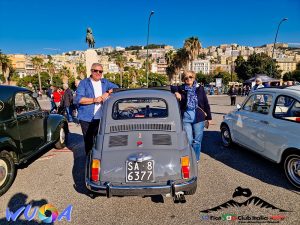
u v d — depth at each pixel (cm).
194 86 479
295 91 448
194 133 491
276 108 471
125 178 330
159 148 344
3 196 415
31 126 529
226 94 3803
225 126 654
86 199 399
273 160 465
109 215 352
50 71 7688
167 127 376
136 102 403
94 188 330
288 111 450
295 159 413
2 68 4281
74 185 452
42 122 588
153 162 332
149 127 375
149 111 407
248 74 5909
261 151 502
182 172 334
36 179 482
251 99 559
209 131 869
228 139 648
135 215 350
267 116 487
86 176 351
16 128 470
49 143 607
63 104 1141
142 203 381
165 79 9162
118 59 6800
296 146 402
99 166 336
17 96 497
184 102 477
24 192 427
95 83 512
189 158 342
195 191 384
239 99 2541
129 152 339
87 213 358
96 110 505
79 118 506
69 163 573
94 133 511
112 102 398
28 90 557
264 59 5859
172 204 376
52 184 458
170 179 333
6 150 448
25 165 563
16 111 483
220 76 8400
